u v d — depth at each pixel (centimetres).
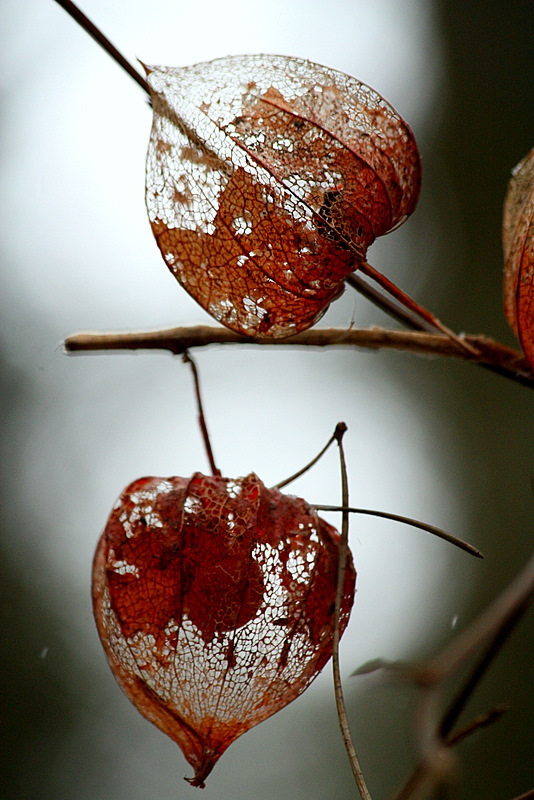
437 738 53
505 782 84
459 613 94
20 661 95
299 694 47
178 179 47
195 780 47
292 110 47
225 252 47
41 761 89
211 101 47
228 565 47
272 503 47
